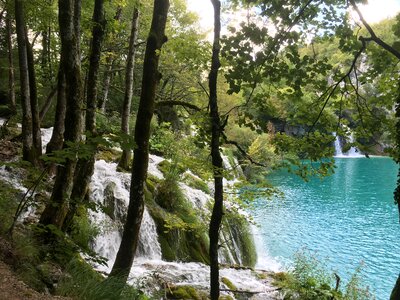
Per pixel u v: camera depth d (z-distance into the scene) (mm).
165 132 16641
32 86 9992
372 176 31547
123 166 11859
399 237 15797
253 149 16531
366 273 12305
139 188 5301
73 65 5609
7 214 5273
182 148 15438
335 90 5457
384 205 21312
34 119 9992
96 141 3896
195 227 9602
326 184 28062
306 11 4641
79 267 4578
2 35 21125
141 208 5328
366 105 5473
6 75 19953
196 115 5539
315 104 5488
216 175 5516
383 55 5066
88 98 6359
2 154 10141
